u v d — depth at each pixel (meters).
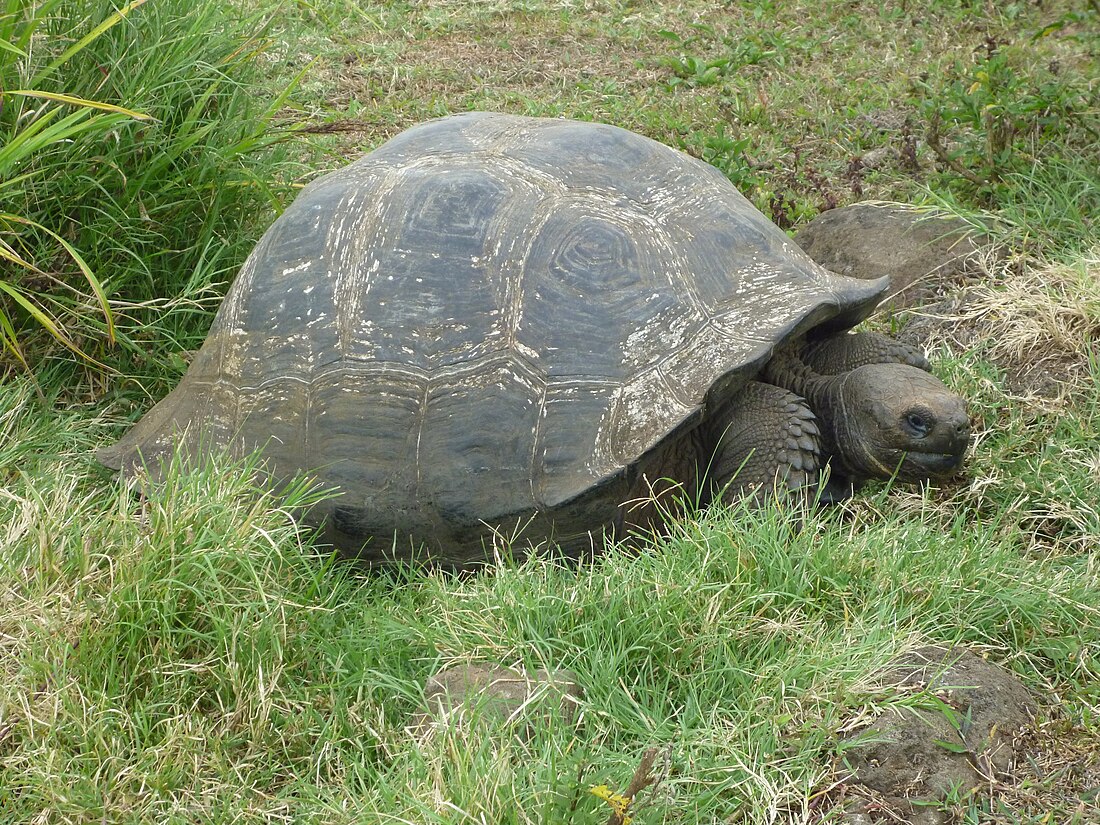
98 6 3.40
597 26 5.17
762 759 2.81
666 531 3.19
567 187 3.22
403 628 2.99
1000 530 3.25
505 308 3.14
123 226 3.42
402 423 3.13
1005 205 3.80
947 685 2.88
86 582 2.95
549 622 2.96
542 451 3.09
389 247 3.19
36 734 2.83
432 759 2.77
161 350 3.50
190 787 2.82
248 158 3.61
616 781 2.76
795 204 3.96
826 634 2.95
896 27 4.92
